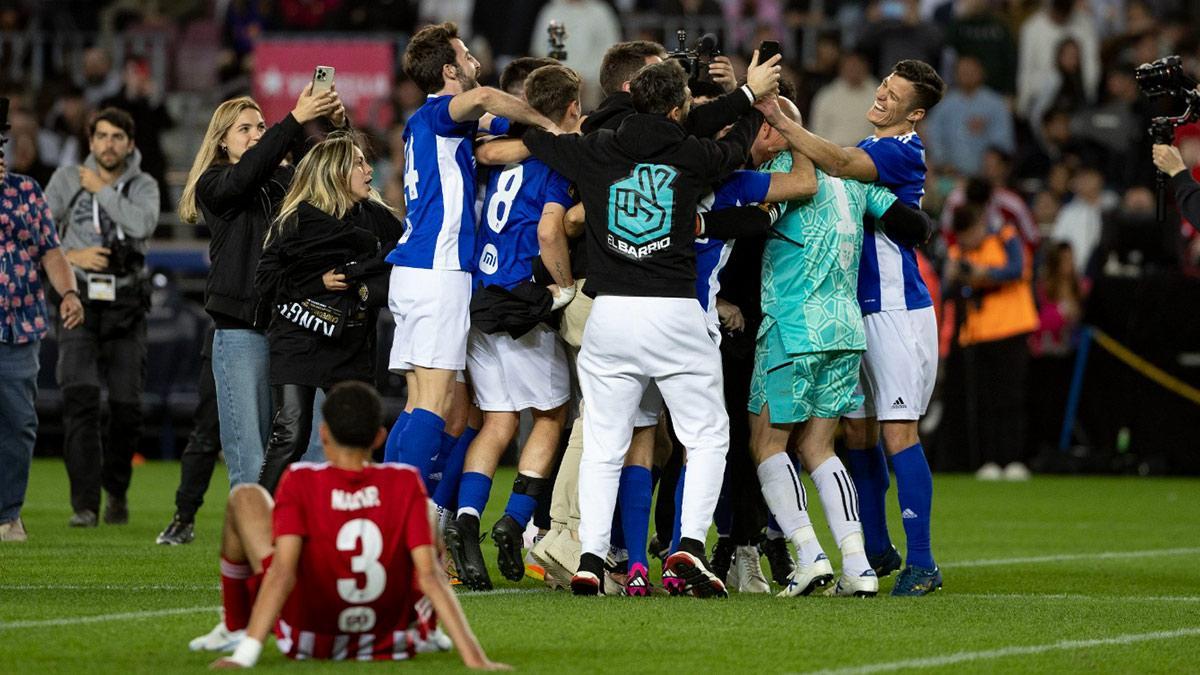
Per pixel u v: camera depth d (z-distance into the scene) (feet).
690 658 63.57
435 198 82.07
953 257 175.83
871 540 90.07
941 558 106.11
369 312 87.51
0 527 106.11
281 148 88.43
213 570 90.53
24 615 72.28
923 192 84.74
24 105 208.33
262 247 92.68
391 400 167.94
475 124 82.58
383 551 57.62
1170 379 182.50
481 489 83.82
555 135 80.69
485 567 84.12
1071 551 110.83
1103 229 187.73
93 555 97.60
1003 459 180.55
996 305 176.96
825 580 82.33
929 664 63.36
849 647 66.80
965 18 222.28
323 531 57.16
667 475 90.99
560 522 85.25
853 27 230.27
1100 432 185.88
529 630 69.56
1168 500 154.20
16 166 159.84
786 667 62.03
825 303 81.25
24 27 233.35
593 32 213.87
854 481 89.61
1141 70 89.45
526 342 83.76
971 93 211.61
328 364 86.84
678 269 78.48
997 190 179.22
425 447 81.41
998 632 71.61
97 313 116.26
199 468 105.29
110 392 117.29
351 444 57.11
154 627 68.80
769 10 233.14
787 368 81.25
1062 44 219.82
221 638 62.18
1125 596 86.17
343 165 87.20
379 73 204.33
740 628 70.95
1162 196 91.04
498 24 217.36
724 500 87.71
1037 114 225.97
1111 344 184.44
